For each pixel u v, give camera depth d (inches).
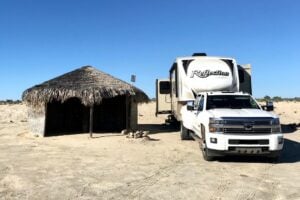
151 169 378.3
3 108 1370.6
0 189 301.3
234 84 613.6
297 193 295.6
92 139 627.5
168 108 845.2
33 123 695.7
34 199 275.1
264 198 281.7
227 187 311.0
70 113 794.2
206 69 609.3
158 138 641.0
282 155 474.6
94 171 367.2
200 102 504.1
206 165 400.8
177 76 637.9
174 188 306.5
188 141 600.1
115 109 809.5
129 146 541.0
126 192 294.0
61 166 391.5
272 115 408.2
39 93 662.5
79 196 282.7
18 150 510.0
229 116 401.1
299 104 1605.6
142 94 756.0
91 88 653.9
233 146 392.8
